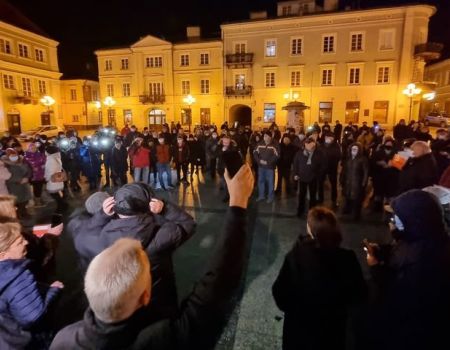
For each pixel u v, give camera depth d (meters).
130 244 1.12
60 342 1.06
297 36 28.62
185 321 1.09
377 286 1.95
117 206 2.05
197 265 4.42
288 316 2.02
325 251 1.92
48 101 30.45
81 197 8.36
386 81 26.97
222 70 31.53
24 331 1.83
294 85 29.50
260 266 4.38
